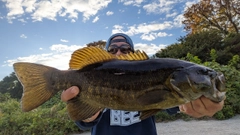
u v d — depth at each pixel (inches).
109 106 13.9
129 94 13.5
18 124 49.3
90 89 14.1
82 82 14.3
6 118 51.0
